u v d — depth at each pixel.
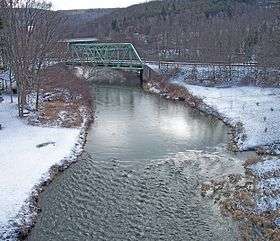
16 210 25.36
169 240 23.09
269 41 79.81
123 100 63.31
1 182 29.25
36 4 55.12
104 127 46.44
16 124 44.56
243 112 51.03
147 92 71.06
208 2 154.88
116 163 34.78
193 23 119.06
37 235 23.64
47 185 30.31
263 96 60.44
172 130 45.28
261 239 22.61
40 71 52.00
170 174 32.22
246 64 76.88
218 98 60.44
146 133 43.94
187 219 25.27
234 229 23.98
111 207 26.92
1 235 22.84
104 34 142.12
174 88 68.38
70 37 139.00
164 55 96.19
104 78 86.44
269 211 25.59
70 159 35.16
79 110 52.91
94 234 23.78
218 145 39.62
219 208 26.52
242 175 31.48
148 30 130.88
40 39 50.62
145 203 27.44
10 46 46.19
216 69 75.00
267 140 39.22
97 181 31.11
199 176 31.70
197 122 49.16
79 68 88.56
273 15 108.50
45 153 35.69
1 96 56.44
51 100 56.84
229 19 121.69
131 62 81.12
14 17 45.09
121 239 23.25
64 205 27.19
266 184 29.27
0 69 59.66
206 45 87.06
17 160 33.66
